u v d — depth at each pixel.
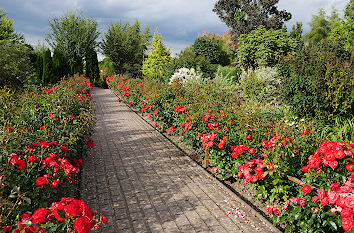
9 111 4.18
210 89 8.02
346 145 2.60
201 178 4.20
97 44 27.66
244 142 4.22
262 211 3.24
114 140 6.45
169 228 2.85
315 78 6.02
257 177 3.11
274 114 6.47
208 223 2.95
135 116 9.80
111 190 3.74
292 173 3.14
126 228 2.84
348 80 5.66
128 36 28.05
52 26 24.89
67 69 24.58
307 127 4.37
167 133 7.20
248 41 15.10
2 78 12.71
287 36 14.86
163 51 25.84
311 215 2.56
